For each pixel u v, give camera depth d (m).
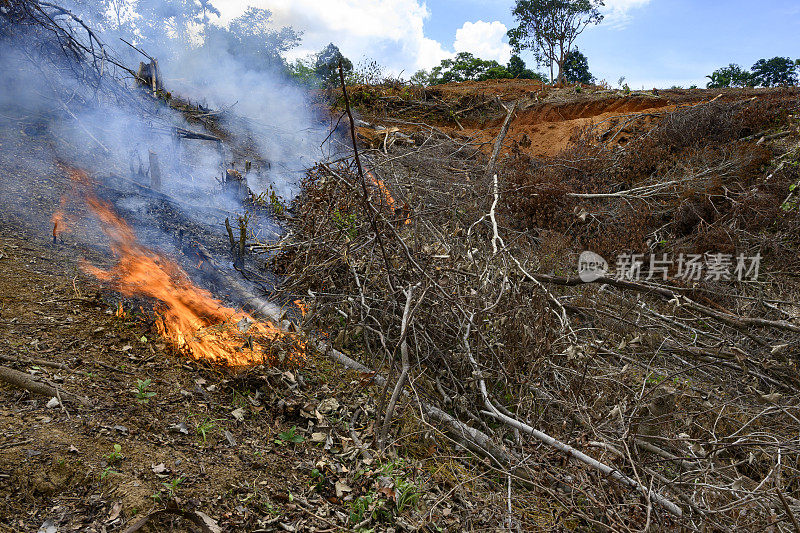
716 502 3.36
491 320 4.57
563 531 2.99
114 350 3.29
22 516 1.99
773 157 9.47
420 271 4.57
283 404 3.39
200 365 3.49
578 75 41.38
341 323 4.70
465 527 2.87
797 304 6.50
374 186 6.23
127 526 2.08
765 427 4.26
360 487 2.88
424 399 4.07
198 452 2.71
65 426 2.49
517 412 4.10
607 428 3.74
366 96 16.84
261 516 2.44
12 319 3.20
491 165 10.85
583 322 5.80
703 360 5.19
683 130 10.59
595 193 9.79
